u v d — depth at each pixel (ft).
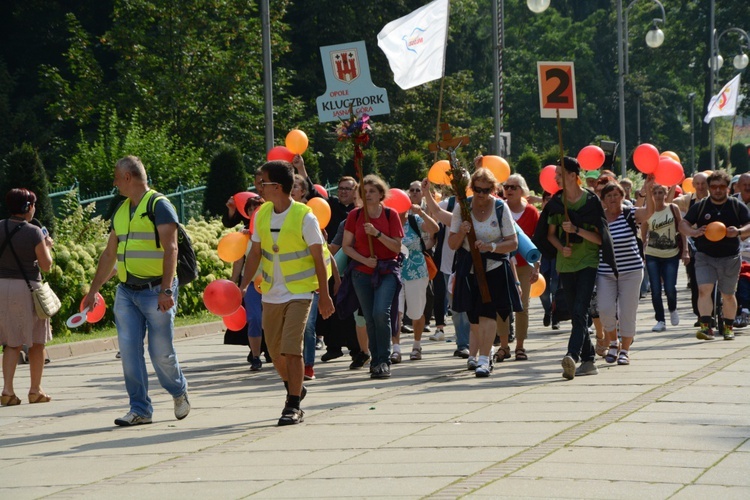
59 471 55.36
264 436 62.18
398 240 86.94
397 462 53.01
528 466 50.55
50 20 359.66
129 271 67.26
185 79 272.10
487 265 83.25
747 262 112.16
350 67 116.78
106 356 115.03
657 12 593.42
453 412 67.21
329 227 100.27
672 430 57.88
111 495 49.11
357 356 94.53
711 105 227.61
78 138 294.87
